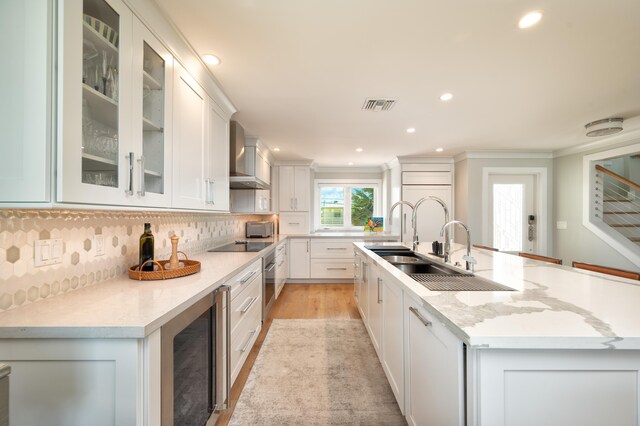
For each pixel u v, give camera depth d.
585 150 4.15
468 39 1.64
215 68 1.96
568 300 1.15
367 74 2.05
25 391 0.91
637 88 2.28
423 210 5.03
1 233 1.01
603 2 1.34
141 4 1.26
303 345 2.66
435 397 1.15
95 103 1.07
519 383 0.86
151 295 1.23
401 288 1.59
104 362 0.91
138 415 0.91
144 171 1.35
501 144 4.15
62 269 1.25
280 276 4.16
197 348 1.33
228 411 1.77
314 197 5.93
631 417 0.86
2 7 0.85
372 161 5.38
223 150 2.39
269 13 1.42
